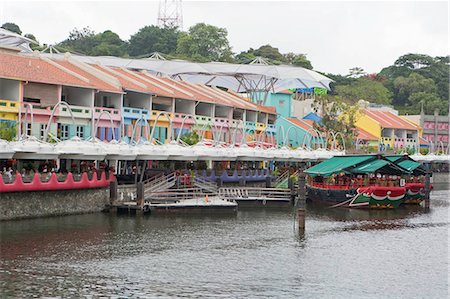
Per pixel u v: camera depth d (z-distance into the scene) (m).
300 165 111.19
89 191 63.44
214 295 38.72
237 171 84.69
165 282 40.88
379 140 138.62
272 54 178.62
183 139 83.69
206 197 70.31
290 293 39.75
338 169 78.81
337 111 136.75
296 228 61.16
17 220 56.25
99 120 74.62
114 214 64.12
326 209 77.06
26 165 64.00
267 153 87.81
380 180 79.19
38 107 73.19
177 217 64.75
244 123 103.38
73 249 48.09
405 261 48.50
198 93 100.19
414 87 183.50
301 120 127.62
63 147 60.75
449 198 97.38
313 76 125.56
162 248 50.03
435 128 158.00
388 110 156.88
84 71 85.31
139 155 68.62
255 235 56.88
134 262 45.31
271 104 128.38
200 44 169.12
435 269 46.28
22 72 72.75
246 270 44.41
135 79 92.88
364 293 40.41
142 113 86.56
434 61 198.75
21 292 37.72
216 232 57.50
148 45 177.62
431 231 61.72
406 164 81.75
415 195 82.25
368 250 52.00
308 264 46.75
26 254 45.88
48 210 59.16
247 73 113.69
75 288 38.91
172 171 77.69
